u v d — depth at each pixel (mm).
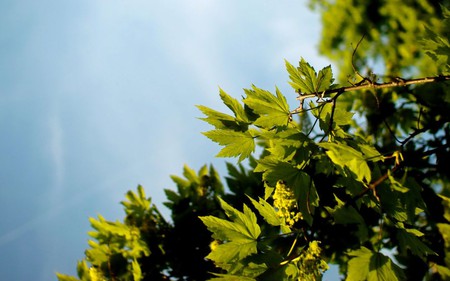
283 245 3365
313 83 2213
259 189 4047
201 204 4363
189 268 4105
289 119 2205
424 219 3623
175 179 4539
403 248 2033
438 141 4039
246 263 1964
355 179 2043
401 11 5305
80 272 4117
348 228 3305
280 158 2029
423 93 4344
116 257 4164
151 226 4262
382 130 4754
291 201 2064
